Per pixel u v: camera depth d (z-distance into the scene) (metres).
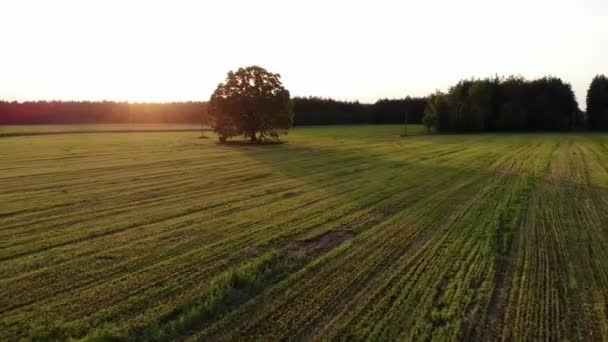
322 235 10.04
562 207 12.57
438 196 14.45
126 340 5.38
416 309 6.09
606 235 9.71
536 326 5.59
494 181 17.56
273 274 7.50
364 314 5.96
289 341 5.29
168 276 7.57
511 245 9.02
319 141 46.94
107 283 7.28
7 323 5.89
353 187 16.55
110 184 18.19
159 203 14.05
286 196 14.93
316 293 6.68
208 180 19.00
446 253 8.51
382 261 8.11
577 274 7.38
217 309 6.17
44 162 27.28
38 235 10.36
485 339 5.29
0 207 13.59
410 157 28.36
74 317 6.04
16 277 7.59
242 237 9.91
